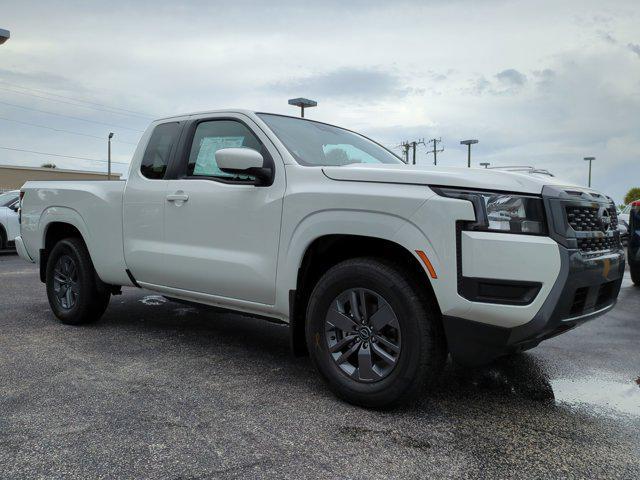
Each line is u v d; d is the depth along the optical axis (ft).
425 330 9.81
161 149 14.88
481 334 9.47
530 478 7.92
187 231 13.55
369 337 10.41
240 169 11.65
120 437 8.95
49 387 11.31
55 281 17.54
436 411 10.48
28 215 18.49
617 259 11.24
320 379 12.23
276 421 9.77
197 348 14.71
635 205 26.89
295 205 11.37
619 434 9.57
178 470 7.88
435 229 9.58
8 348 14.37
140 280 15.10
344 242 11.15
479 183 9.53
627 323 19.15
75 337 15.66
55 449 8.48
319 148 13.23
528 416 10.33
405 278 10.00
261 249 12.02
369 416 10.13
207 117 14.08
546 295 9.23
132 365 13.01
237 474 7.80
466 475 7.97
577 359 14.35
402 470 8.07
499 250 9.20
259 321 18.45
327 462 8.25
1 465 7.96
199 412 10.11
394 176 10.27
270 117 13.42
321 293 10.96
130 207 14.99
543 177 10.47
